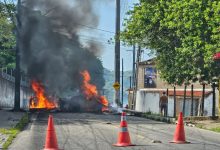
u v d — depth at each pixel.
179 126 16.12
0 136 17.56
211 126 25.08
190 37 26.17
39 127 22.33
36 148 14.42
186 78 32.94
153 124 25.77
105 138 17.27
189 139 17.59
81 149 14.12
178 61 30.33
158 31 32.62
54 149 13.91
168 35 32.38
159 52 34.22
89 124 24.27
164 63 33.75
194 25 25.30
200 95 53.62
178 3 26.61
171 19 28.77
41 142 16.02
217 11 23.39
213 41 25.16
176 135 16.09
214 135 20.02
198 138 18.22
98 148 14.35
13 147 14.66
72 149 14.12
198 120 30.31
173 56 32.59
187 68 30.19
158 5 31.33
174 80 33.94
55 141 13.98
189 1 25.48
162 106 40.69
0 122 24.14
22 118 27.36
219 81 30.14
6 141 15.97
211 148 14.66
